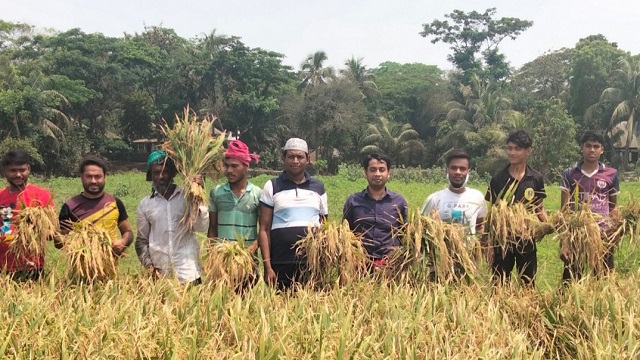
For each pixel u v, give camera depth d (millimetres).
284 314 4105
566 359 4164
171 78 48844
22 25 48625
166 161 5492
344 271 5160
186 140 5406
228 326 4047
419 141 48781
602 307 4422
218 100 47750
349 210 5840
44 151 39375
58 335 3740
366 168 5770
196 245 5672
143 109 46625
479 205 5977
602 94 40875
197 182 5402
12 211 5375
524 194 5910
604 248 5598
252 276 5492
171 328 3826
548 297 4914
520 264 6074
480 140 40938
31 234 5105
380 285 5094
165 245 5508
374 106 54375
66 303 4414
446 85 54438
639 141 42969
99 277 5113
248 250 5270
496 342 3990
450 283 5324
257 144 49656
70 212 5496
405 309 4453
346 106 48000
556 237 5430
